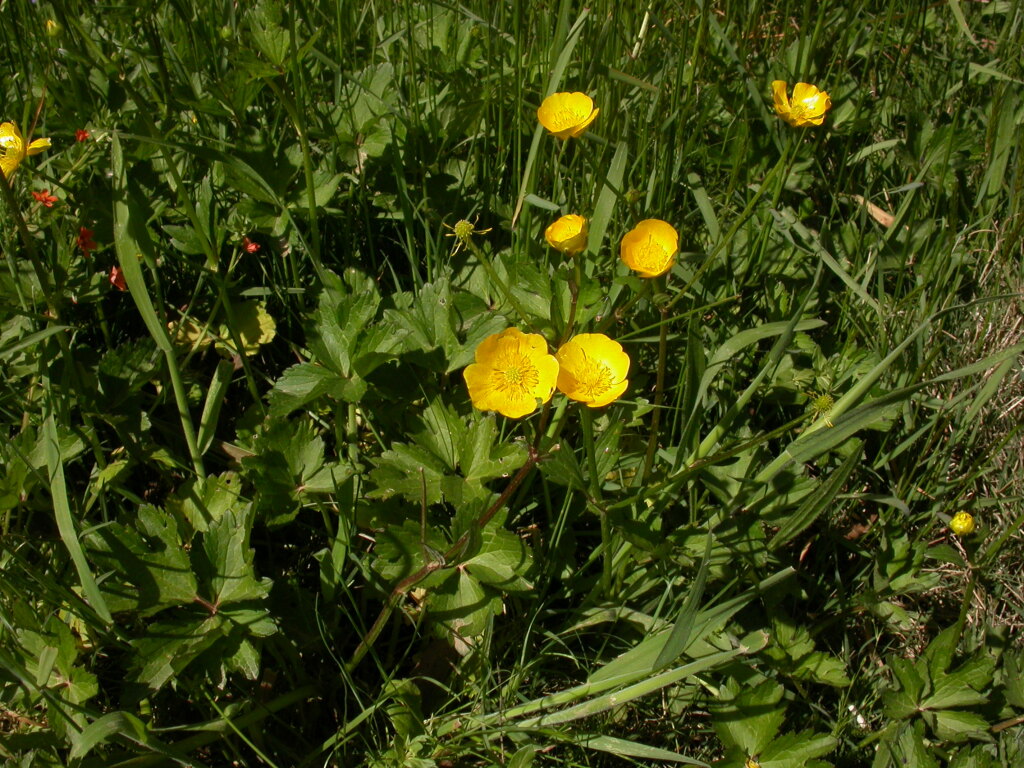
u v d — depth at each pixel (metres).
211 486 0.36
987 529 0.36
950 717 0.35
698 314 0.40
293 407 0.35
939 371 0.45
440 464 0.36
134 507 0.38
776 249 0.49
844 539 0.41
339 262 0.45
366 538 0.38
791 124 0.42
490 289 0.43
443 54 0.52
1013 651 0.38
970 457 0.44
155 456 0.37
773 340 0.45
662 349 0.37
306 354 0.42
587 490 0.34
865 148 0.51
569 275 0.39
